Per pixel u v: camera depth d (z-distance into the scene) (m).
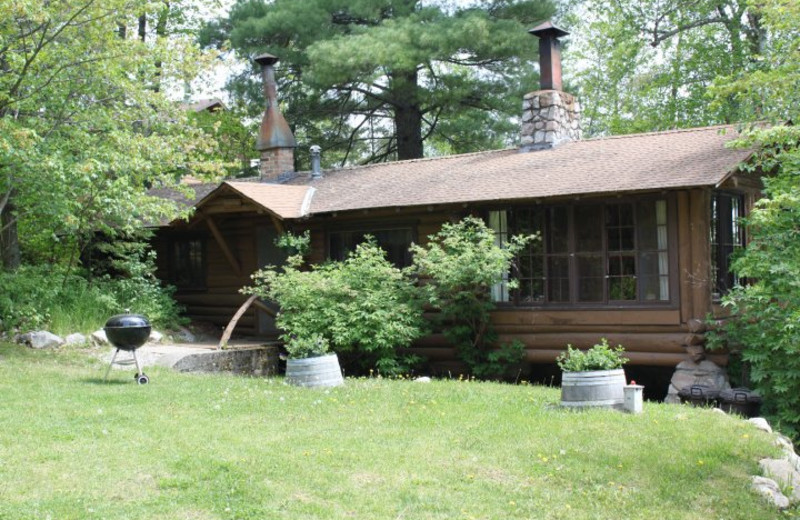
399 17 20.95
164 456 6.62
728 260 12.07
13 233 15.20
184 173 17.09
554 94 14.73
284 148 17.72
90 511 5.41
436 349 13.67
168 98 15.54
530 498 5.99
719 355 11.26
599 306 12.07
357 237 14.75
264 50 21.47
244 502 5.71
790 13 10.67
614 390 8.62
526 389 10.16
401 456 6.82
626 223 11.92
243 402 8.88
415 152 22.95
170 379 10.44
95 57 13.08
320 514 5.57
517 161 14.18
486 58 20.73
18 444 6.80
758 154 10.98
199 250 17.25
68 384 9.68
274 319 16.00
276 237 15.57
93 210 13.39
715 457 6.91
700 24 21.70
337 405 8.83
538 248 12.62
